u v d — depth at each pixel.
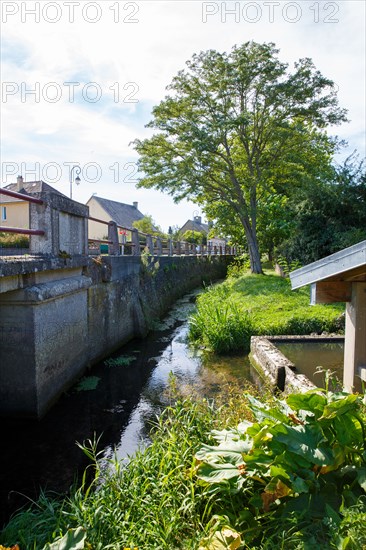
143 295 10.35
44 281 5.09
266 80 14.11
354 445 2.27
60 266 5.38
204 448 2.64
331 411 2.21
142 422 4.91
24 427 4.73
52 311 5.19
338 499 2.15
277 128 14.83
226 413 3.70
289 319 8.09
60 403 5.41
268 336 7.43
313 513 2.09
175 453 3.05
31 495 3.51
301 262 14.06
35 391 4.69
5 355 4.70
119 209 37.19
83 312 6.45
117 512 2.61
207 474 2.39
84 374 6.56
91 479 3.74
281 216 16.09
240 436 2.65
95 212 33.72
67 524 2.55
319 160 16.70
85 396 5.68
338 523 1.91
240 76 14.00
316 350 6.88
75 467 3.96
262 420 2.52
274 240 17.89
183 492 2.73
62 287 5.33
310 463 2.21
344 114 14.69
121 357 7.64
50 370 5.14
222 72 14.27
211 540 2.13
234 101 14.99
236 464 2.40
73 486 3.59
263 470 2.26
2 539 2.53
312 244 13.20
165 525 2.44
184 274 17.97
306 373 5.63
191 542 2.26
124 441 4.46
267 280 13.35
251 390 4.56
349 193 12.77
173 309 13.64
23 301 4.56
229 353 7.72
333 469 2.25
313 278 3.31
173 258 15.80
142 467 3.05
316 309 8.85
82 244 6.68
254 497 2.29
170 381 4.84
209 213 18.58
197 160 15.01
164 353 7.98
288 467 2.21
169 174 15.06
